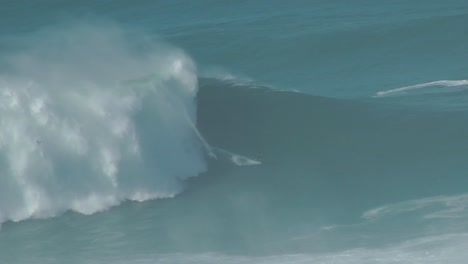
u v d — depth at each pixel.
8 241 87.00
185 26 193.75
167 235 86.69
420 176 99.25
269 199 94.56
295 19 191.00
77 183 93.00
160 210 92.62
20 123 92.56
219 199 94.88
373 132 112.00
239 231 87.06
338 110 116.50
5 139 91.88
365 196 94.25
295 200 94.06
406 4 196.12
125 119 97.19
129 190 94.94
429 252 79.31
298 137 110.31
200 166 101.31
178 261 81.12
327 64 163.00
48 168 92.19
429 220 86.38
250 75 160.25
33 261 83.00
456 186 95.31
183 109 104.19
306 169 102.56
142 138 97.69
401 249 80.50
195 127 104.94
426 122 114.06
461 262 76.94
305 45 170.00
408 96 135.88
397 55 164.62
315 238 84.69
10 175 91.25
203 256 82.00
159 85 103.25
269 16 196.62
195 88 109.31
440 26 172.62
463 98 131.12
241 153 105.94
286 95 117.75
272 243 84.25
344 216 89.44
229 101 115.19
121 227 88.88
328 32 174.12
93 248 84.75
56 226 89.38
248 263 79.94
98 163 94.31
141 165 96.44
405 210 89.44
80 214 91.56
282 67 163.25
